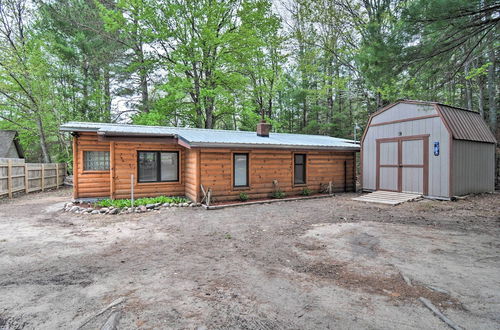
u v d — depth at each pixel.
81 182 9.80
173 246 4.97
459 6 4.75
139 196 9.97
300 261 4.14
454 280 3.38
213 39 15.82
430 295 3.00
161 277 3.59
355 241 5.13
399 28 5.62
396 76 6.46
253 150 10.48
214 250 4.73
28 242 5.22
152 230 6.14
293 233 5.79
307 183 11.80
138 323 2.50
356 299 2.94
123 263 4.12
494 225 6.16
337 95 23.25
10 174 11.88
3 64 15.57
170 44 16.78
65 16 16.38
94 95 18.03
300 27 18.86
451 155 9.27
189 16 17.19
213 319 2.58
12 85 16.45
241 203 9.36
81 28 16.88
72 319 2.59
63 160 18.59
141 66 17.81
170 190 10.57
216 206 8.71
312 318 2.58
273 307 2.79
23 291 3.20
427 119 10.00
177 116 19.17
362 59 6.44
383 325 2.46
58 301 2.95
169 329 2.41
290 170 11.38
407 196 10.16
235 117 26.55
